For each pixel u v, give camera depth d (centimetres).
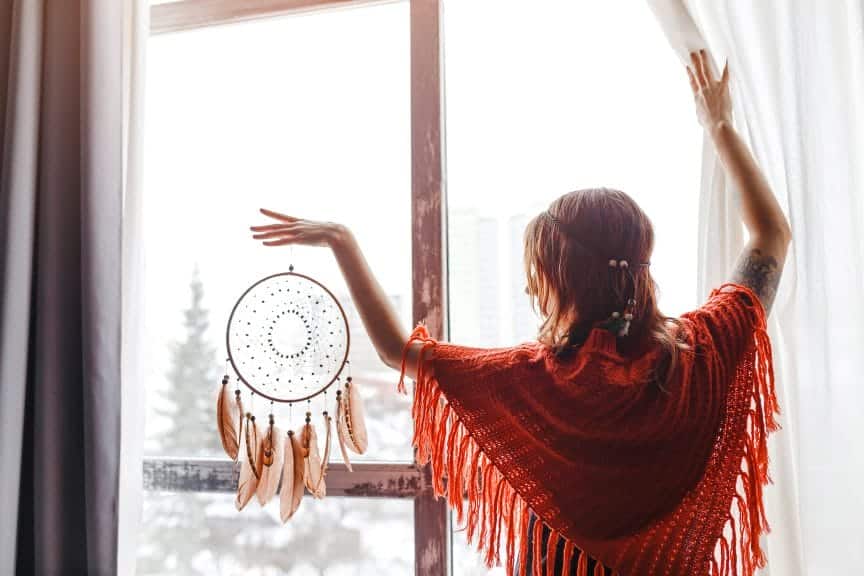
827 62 100
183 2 148
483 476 95
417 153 132
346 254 106
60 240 124
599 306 90
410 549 132
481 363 93
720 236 104
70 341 123
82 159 121
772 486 98
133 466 125
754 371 89
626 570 86
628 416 87
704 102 103
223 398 113
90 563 116
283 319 117
